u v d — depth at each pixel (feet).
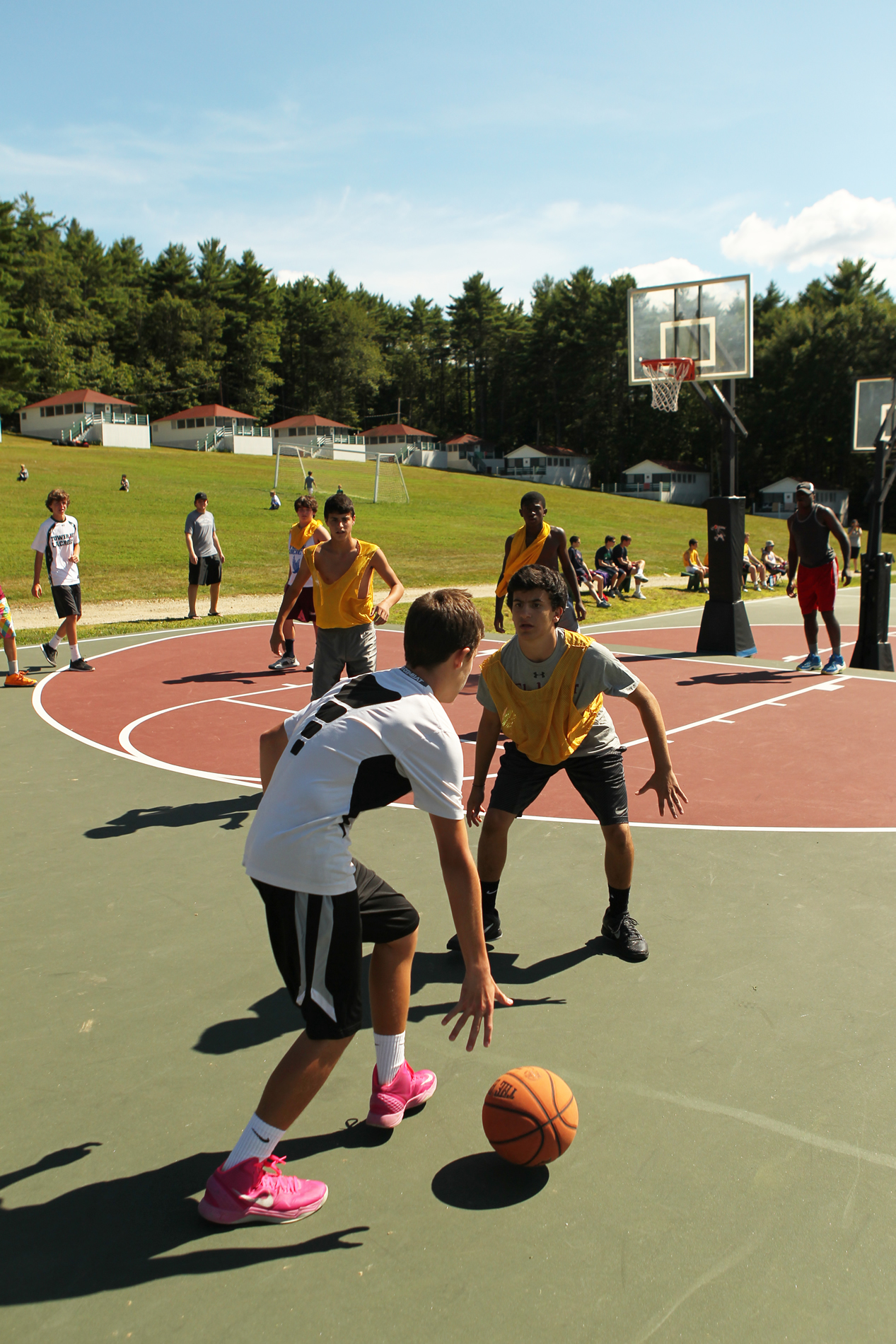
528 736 12.23
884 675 35.88
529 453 271.69
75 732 26.50
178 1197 8.07
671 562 104.12
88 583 64.08
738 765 22.81
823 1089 9.53
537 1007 11.27
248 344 307.17
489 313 329.72
